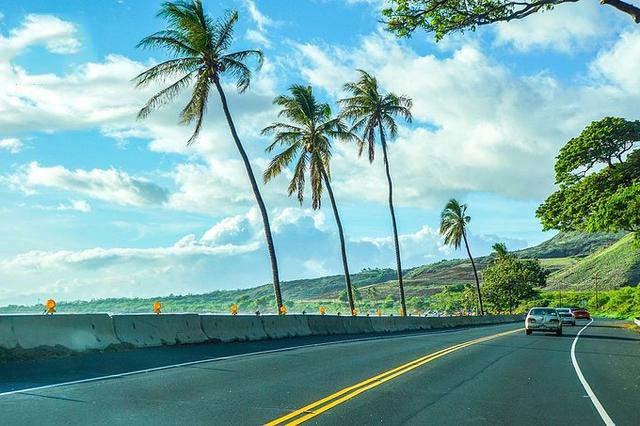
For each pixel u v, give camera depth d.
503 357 19.84
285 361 16.86
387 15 16.08
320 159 46.00
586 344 27.55
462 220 86.62
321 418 8.91
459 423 8.80
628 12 14.42
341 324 35.91
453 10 15.78
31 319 15.02
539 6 15.27
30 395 10.08
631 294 137.75
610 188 35.28
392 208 54.09
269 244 35.66
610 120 36.00
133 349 17.94
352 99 53.22
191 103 34.41
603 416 9.66
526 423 8.98
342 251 47.91
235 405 9.75
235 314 26.38
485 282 126.25
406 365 16.47
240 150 35.38
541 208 38.31
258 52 34.12
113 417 8.52
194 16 33.53
